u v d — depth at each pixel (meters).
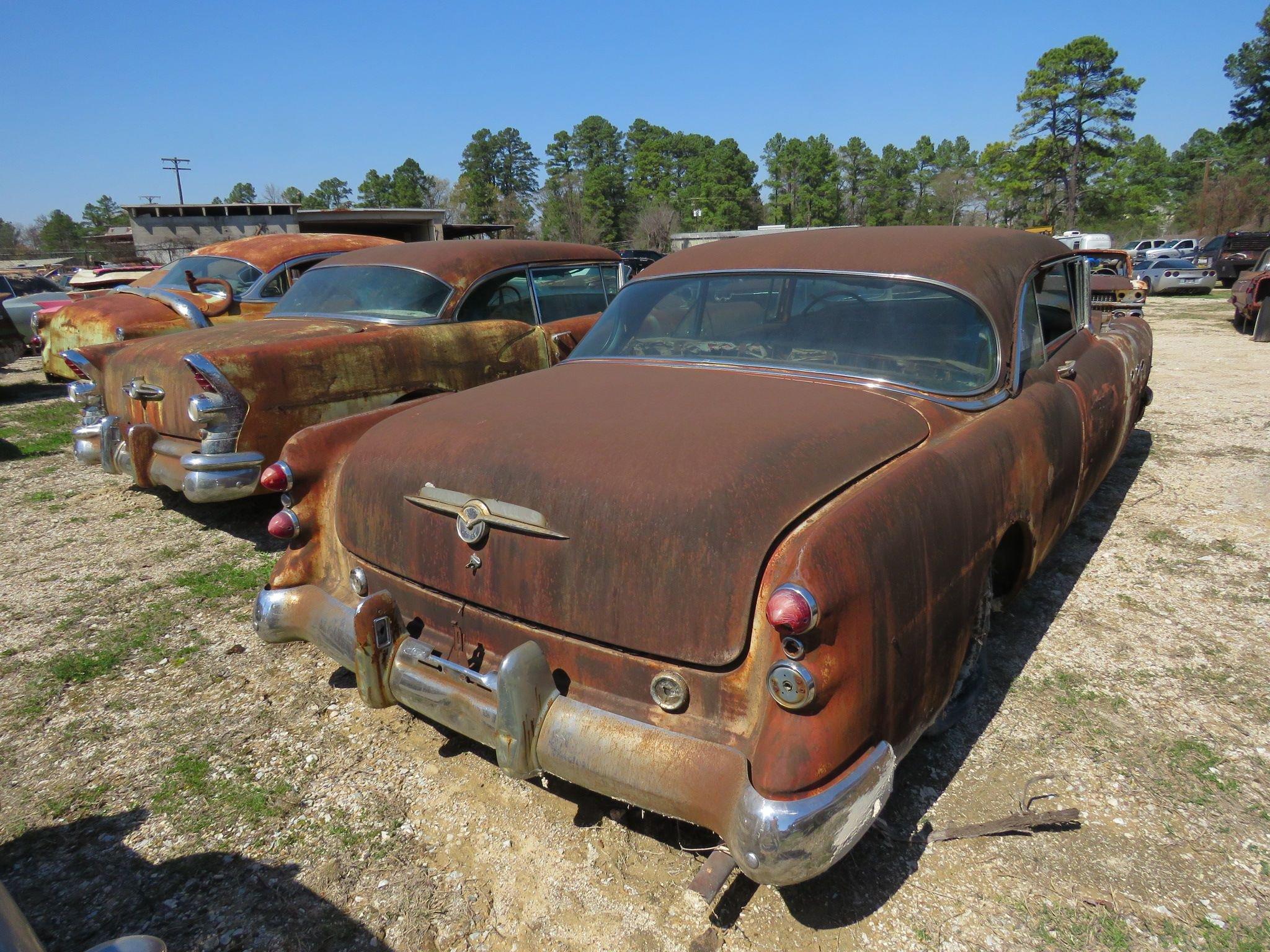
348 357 4.77
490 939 2.14
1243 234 26.31
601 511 2.09
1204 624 3.68
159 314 7.84
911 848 2.41
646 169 118.06
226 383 4.26
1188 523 4.87
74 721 3.16
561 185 95.00
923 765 2.76
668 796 2.00
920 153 122.44
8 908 1.50
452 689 2.38
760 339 3.08
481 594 2.33
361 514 2.63
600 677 2.17
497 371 5.59
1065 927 2.13
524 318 6.01
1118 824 2.49
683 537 1.98
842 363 2.87
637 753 2.04
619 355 3.32
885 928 2.14
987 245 3.29
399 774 2.80
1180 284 23.81
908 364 2.82
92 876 2.39
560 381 3.03
